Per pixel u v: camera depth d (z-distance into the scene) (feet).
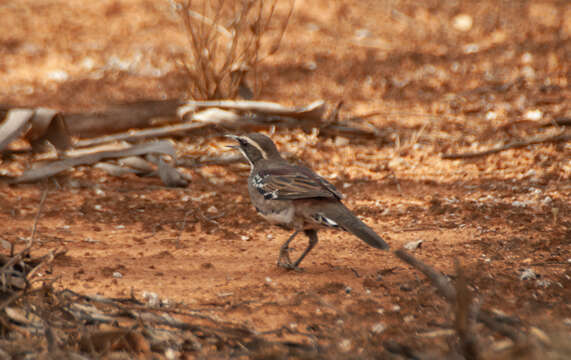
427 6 103.50
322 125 54.95
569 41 83.97
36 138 47.91
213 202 41.98
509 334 20.80
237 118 53.06
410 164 49.65
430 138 55.21
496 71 74.74
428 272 22.57
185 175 45.60
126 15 96.63
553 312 25.11
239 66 56.08
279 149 51.49
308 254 33.60
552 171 46.16
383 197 43.06
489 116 60.29
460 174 47.11
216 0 83.41
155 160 46.29
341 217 28.45
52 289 24.23
